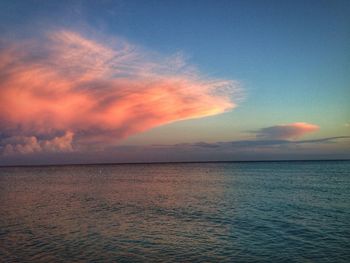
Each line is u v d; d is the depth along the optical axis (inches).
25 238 944.9
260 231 1007.6
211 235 965.8
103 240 915.4
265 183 2874.0
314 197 1802.4
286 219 1190.3
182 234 981.8
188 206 1567.4
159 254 781.3
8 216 1331.2
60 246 855.1
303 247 827.4
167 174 5260.8
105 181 3656.5
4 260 742.5
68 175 5561.0
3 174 6530.5
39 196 2127.2
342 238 904.3
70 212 1423.5
